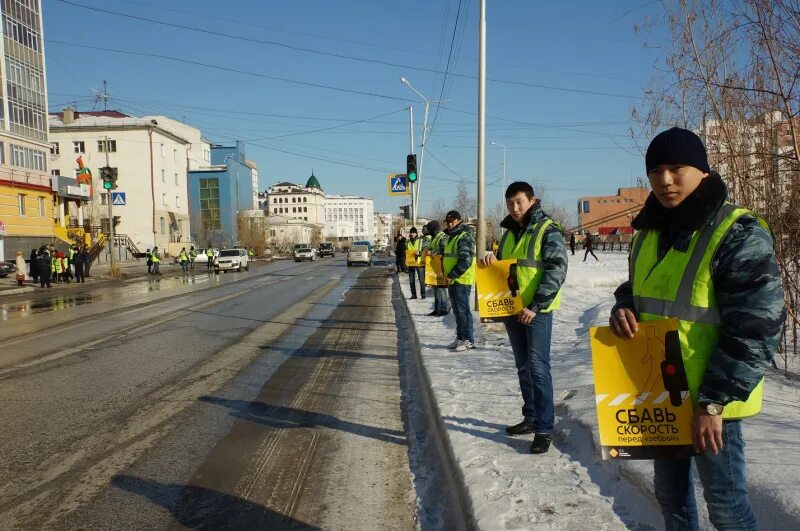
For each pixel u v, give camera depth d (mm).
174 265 52844
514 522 3383
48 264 26766
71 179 47562
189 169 91375
